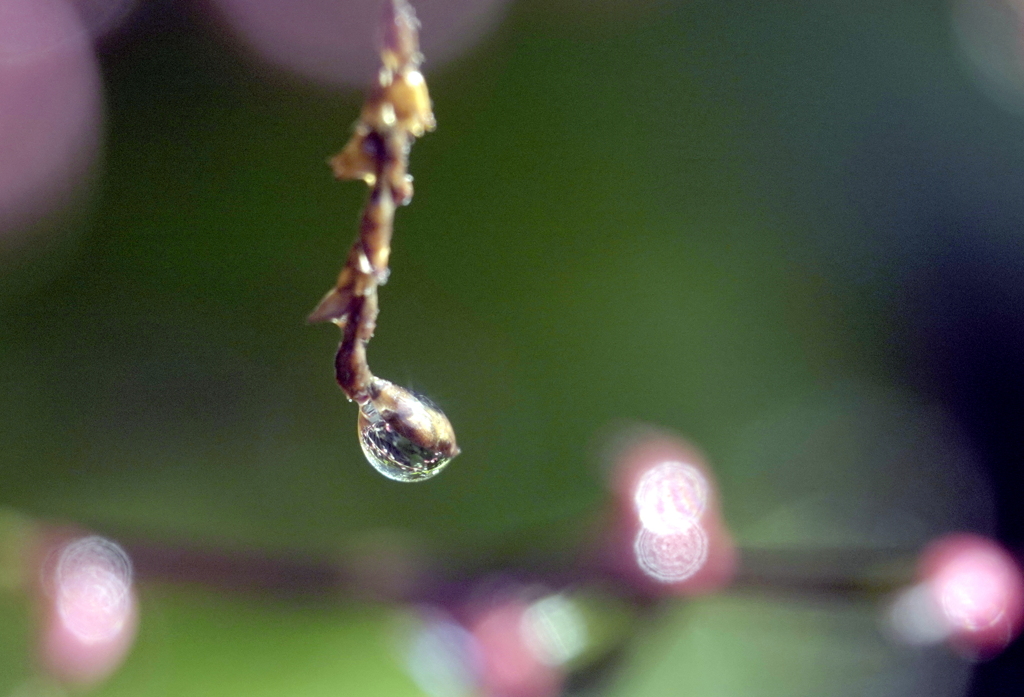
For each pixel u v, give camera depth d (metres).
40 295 0.26
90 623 0.15
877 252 0.29
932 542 0.15
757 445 0.27
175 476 0.25
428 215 0.28
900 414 0.27
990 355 0.28
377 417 0.14
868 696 0.21
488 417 0.26
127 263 0.27
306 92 0.28
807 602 0.15
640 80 0.30
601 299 0.28
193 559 0.16
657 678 0.21
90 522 0.16
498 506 0.25
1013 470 0.27
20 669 0.17
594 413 0.27
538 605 0.15
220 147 0.27
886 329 0.29
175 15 0.27
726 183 0.30
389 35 0.13
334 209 0.28
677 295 0.28
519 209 0.28
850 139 0.30
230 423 0.25
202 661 0.20
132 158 0.27
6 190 0.25
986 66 0.30
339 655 0.20
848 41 0.31
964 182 0.30
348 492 0.25
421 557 0.16
